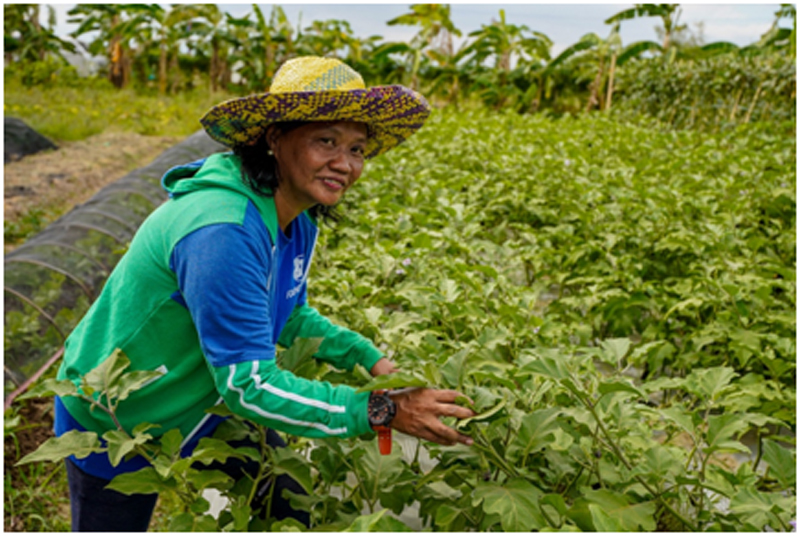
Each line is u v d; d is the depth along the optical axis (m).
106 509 2.03
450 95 22.44
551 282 4.66
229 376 1.65
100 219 5.90
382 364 2.14
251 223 1.69
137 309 1.79
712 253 4.48
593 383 2.21
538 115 15.78
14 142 12.38
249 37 24.45
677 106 16.89
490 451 1.88
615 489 1.97
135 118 18.53
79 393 1.77
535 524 1.69
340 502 2.11
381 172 6.53
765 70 14.45
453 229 4.29
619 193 5.79
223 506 2.67
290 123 1.73
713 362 3.62
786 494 2.71
